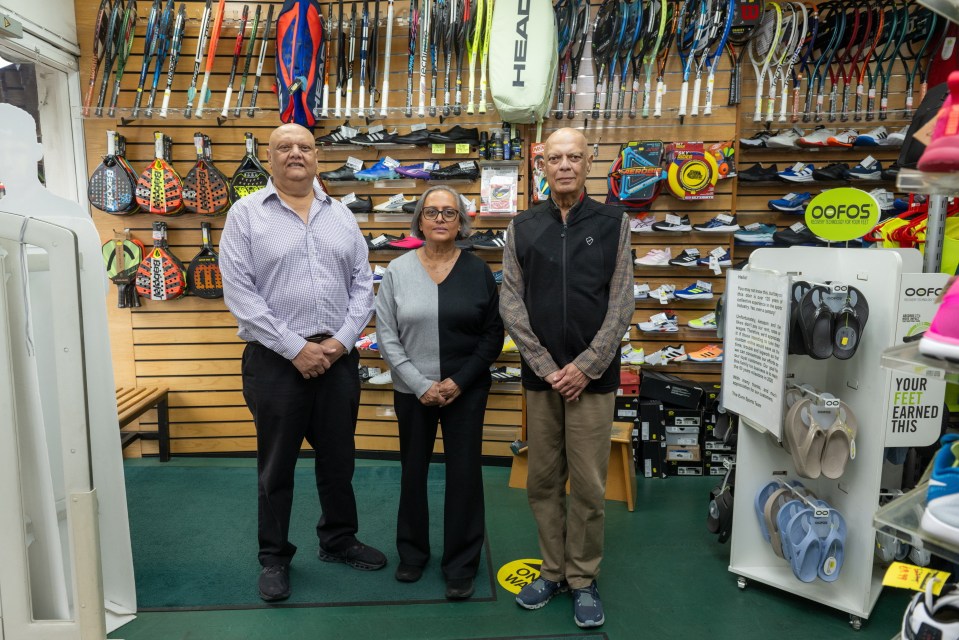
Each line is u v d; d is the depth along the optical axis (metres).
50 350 2.12
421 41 3.63
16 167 1.97
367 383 3.90
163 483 3.54
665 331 3.85
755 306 2.24
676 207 3.86
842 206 2.21
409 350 2.36
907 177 1.01
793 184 3.97
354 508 2.62
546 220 2.18
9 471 1.72
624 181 3.66
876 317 2.08
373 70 3.71
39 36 3.34
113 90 3.68
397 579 2.50
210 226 3.88
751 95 3.93
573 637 2.15
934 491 1.11
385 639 2.14
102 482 2.18
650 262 3.77
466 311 2.31
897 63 3.89
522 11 3.47
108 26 3.58
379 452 4.01
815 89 3.90
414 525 2.48
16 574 1.77
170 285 3.77
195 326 3.96
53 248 1.66
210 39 3.64
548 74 3.49
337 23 3.81
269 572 2.41
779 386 2.09
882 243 3.01
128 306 3.83
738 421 2.66
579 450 2.16
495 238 3.72
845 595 2.25
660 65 3.69
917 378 2.08
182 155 3.85
